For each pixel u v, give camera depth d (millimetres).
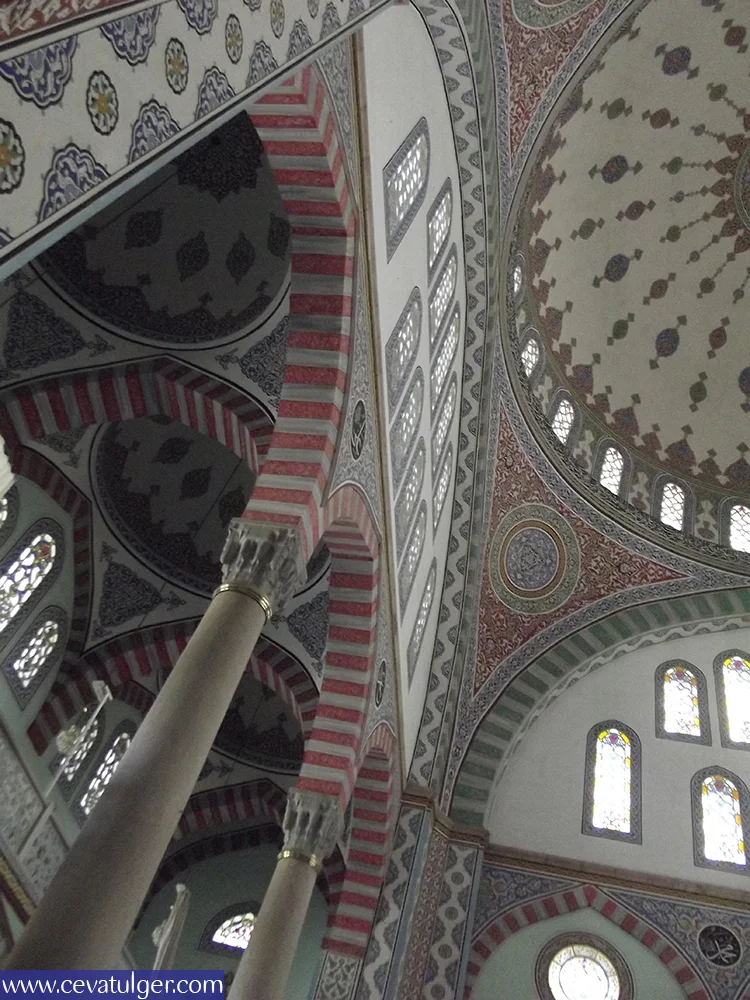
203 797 13258
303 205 6652
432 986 9844
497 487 12914
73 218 3004
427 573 11297
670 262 15430
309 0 4723
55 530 11102
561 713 12781
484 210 10312
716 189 14992
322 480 6910
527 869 11148
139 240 9766
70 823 10828
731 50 13602
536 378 13992
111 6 3061
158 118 3434
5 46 2586
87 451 11141
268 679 11266
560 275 14742
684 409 15430
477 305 11258
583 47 10891
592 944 10531
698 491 14891
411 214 8438
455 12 8102
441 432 11039
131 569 11719
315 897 13062
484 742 12086
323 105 5984
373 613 8758
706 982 10156
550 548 13375
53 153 2846
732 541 14258
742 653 13203
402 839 10547
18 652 10641
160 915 13062
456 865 10828
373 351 7816
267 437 9000
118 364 9555
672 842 11414
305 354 7117
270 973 7055
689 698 12867
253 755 13406
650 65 13336
